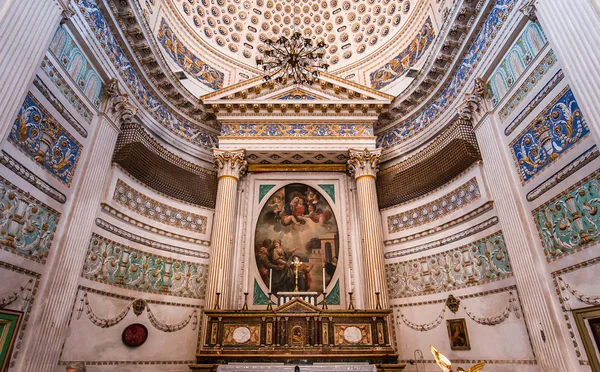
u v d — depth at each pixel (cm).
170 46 1098
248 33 1365
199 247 961
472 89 782
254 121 1062
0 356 483
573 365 504
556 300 543
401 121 1052
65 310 601
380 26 1298
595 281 475
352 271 959
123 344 730
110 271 738
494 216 714
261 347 665
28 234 543
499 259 693
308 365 640
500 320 666
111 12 741
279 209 1046
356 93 1068
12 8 489
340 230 1014
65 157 634
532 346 591
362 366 635
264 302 922
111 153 760
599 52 449
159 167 914
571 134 523
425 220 922
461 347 740
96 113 730
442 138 876
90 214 682
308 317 693
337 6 1369
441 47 845
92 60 705
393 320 888
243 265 962
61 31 611
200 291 920
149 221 874
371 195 974
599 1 457
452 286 801
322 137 1039
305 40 782
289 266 969
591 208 485
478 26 765
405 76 1134
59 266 596
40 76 564
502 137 695
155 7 1037
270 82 1073
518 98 647
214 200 1031
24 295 532
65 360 602
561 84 544
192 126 1059
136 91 862
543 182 578
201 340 833
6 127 466
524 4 610
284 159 1073
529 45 616
